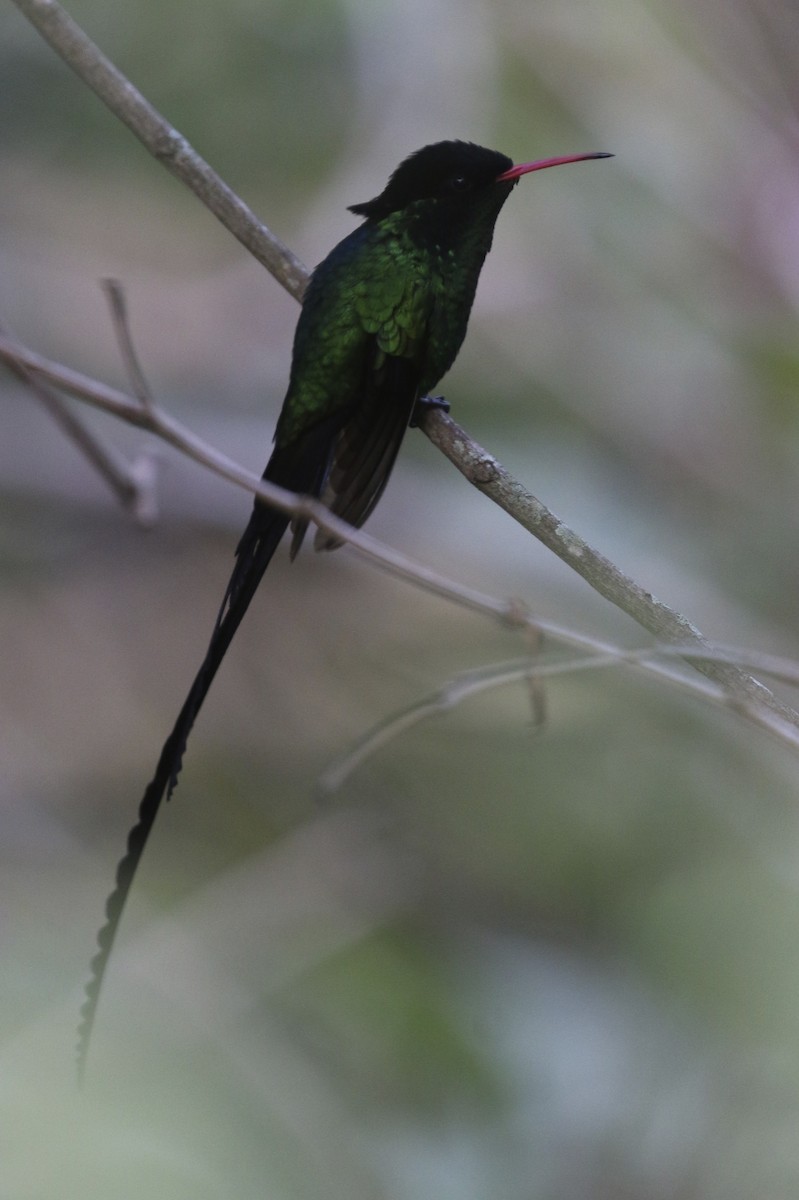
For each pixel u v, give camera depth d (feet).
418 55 39.73
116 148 44.65
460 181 22.33
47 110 44.62
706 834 27.40
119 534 41.34
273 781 36.99
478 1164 22.07
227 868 32.68
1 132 44.39
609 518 34.86
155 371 41.60
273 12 40.93
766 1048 21.61
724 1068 21.84
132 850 16.85
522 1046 23.75
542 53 38.37
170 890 31.58
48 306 42.96
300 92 40.73
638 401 36.52
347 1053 23.67
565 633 15.39
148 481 24.53
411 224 22.24
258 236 22.29
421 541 36.22
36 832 32.35
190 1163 14.47
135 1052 17.34
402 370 21.79
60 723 37.63
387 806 33.17
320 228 40.04
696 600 33.35
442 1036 24.08
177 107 41.52
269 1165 19.70
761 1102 21.33
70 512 41.04
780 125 36.32
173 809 35.70
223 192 21.86
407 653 39.06
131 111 21.25
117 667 39.55
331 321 21.85
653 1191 21.30
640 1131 21.74
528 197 38.09
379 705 38.29
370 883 27.76
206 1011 22.43
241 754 37.76
